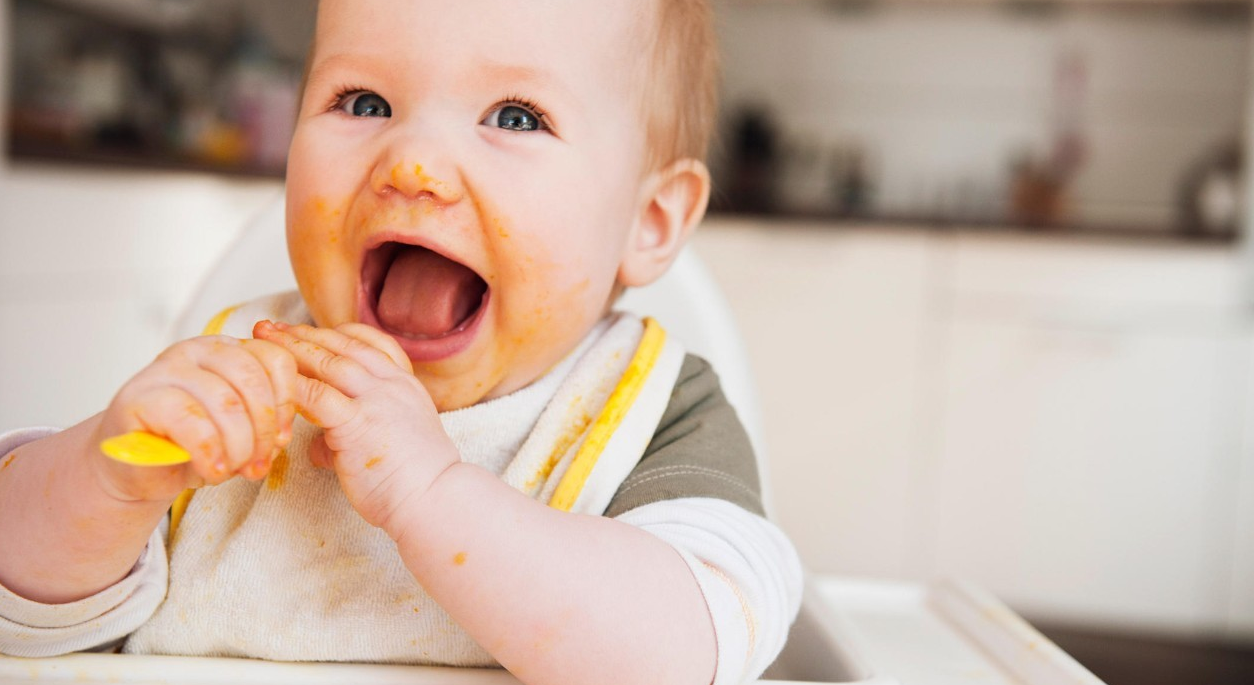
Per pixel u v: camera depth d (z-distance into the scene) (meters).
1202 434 2.24
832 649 0.52
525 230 0.50
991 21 3.07
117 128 2.20
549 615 0.41
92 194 1.78
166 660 0.41
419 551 0.41
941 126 3.11
